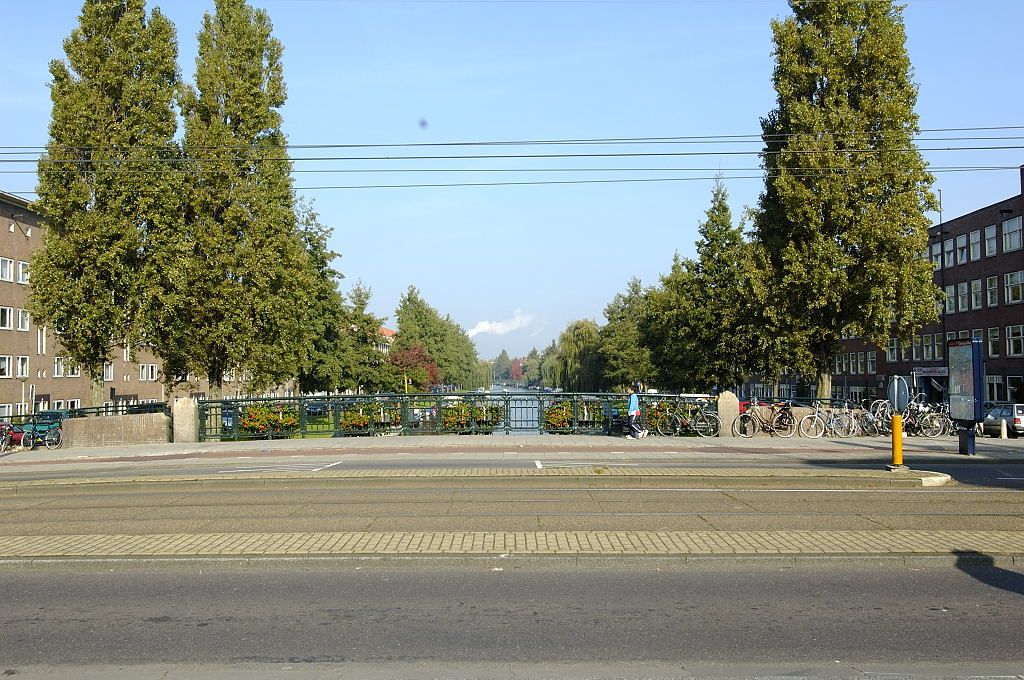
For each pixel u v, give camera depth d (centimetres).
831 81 3066
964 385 2005
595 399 2631
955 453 2089
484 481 1475
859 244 2955
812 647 616
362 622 681
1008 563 866
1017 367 4891
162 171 3216
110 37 3234
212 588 795
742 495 1300
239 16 3753
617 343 6688
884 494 1311
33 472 1964
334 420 2673
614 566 862
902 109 2983
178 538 995
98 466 2064
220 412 2684
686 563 866
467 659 593
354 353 5250
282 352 3797
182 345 3500
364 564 873
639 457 1953
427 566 870
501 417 2648
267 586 800
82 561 884
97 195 3114
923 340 6041
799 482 1434
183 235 3347
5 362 4825
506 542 937
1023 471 1692
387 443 2377
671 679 552
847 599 740
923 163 2969
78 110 3089
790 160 3050
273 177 3728
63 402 5494
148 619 697
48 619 701
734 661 587
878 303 2934
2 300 4809
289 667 580
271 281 3681
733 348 4094
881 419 2644
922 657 595
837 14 3092
